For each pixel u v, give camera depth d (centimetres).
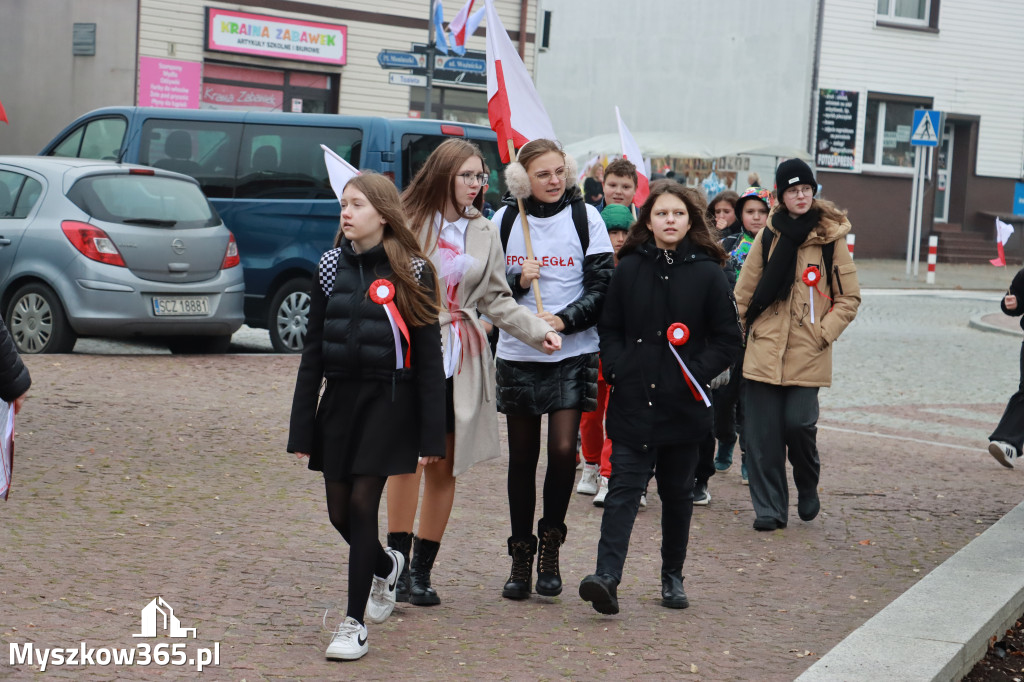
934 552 712
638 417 569
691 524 767
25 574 562
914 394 1357
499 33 664
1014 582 624
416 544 578
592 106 3822
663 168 3177
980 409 1278
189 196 1304
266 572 595
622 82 3738
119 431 903
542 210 603
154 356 1281
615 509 566
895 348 1731
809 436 756
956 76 3394
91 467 791
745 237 904
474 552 667
